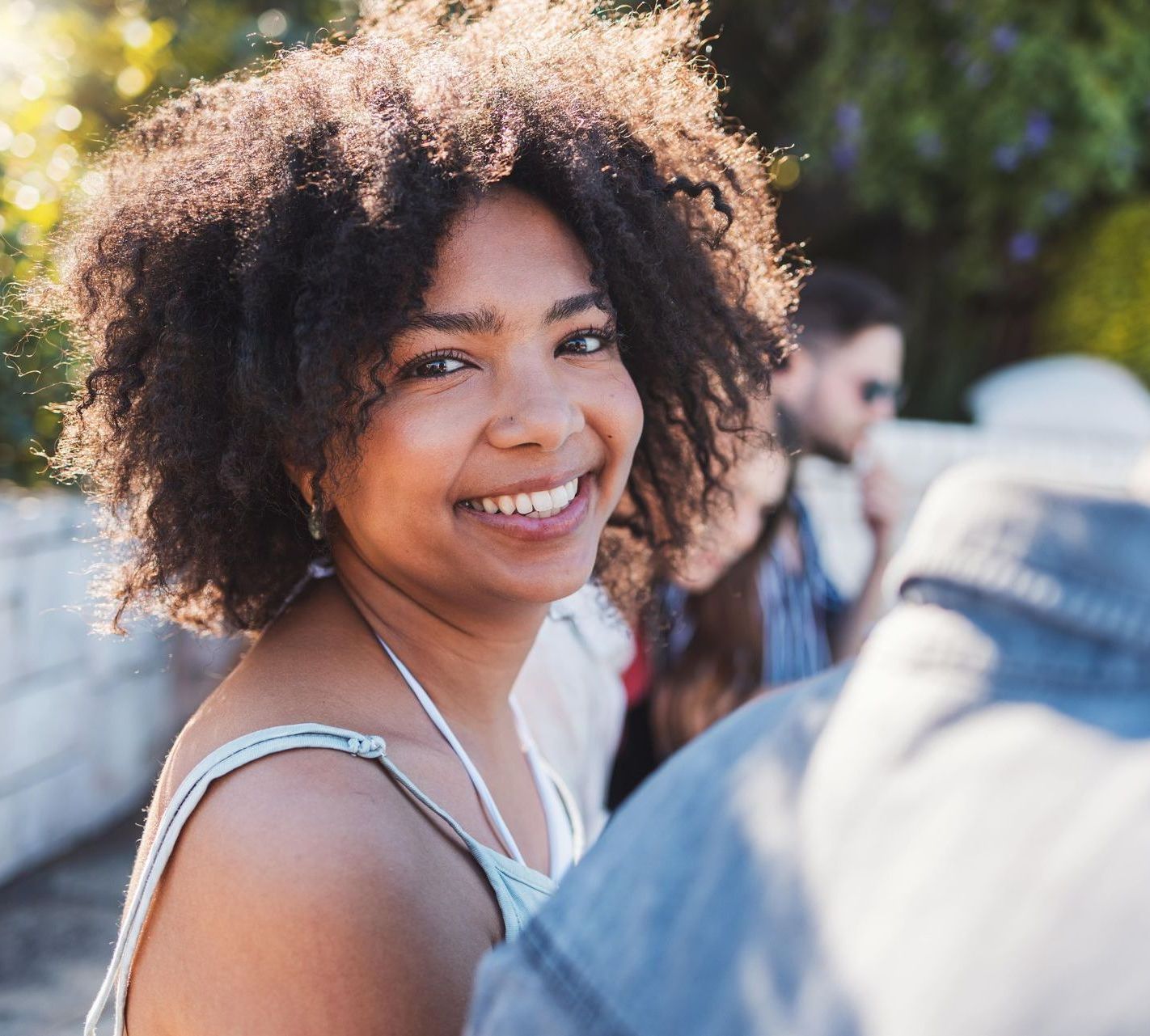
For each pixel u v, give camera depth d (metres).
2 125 3.44
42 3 4.20
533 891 1.21
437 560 1.32
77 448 1.48
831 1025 0.63
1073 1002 0.58
